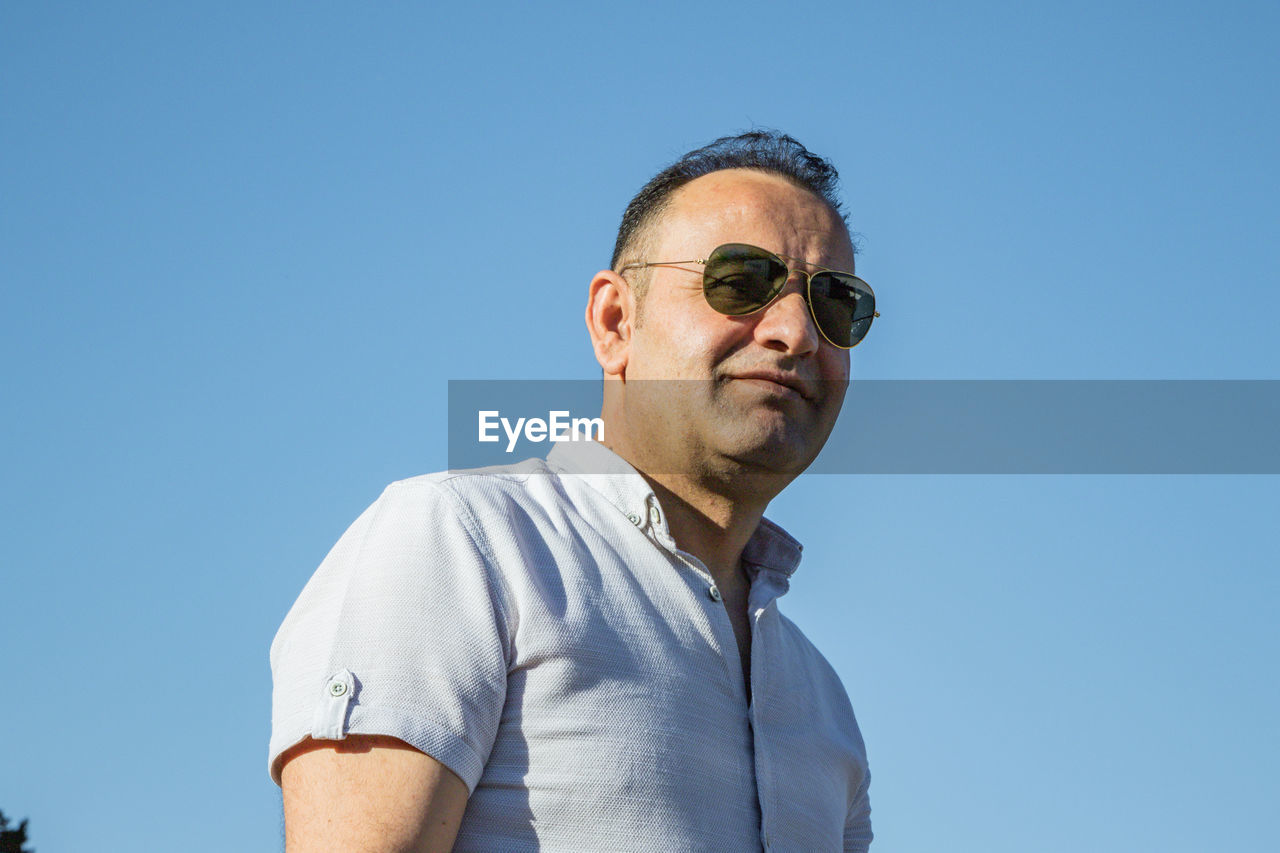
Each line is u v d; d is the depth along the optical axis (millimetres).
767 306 2797
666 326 2832
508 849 2117
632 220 3068
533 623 2221
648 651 2322
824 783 2650
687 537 2764
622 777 2176
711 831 2268
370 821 1972
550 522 2439
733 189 2943
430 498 2330
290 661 2178
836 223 3016
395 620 2129
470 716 2092
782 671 2670
